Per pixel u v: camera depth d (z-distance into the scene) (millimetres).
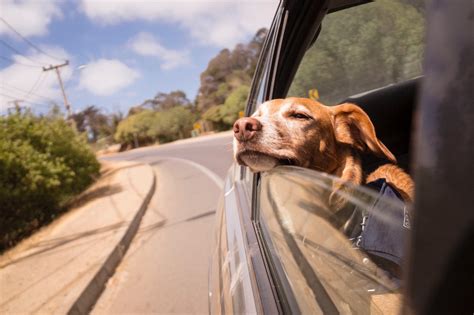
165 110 73688
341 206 1005
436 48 363
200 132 59688
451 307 369
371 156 2051
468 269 352
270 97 2320
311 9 2029
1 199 8852
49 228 9172
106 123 87375
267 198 1815
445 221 354
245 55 68312
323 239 1053
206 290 3920
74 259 5578
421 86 378
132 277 4840
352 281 848
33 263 5895
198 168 15305
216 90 69812
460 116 341
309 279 1056
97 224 7824
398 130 2451
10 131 12734
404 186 1291
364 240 836
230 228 2240
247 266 1529
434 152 360
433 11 370
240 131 1762
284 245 1357
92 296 4379
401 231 734
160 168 19656
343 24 2580
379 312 734
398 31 2410
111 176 19359
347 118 1893
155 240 6250
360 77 2889
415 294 397
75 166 15734
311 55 2943
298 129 1769
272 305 1145
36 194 10031
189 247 5457
